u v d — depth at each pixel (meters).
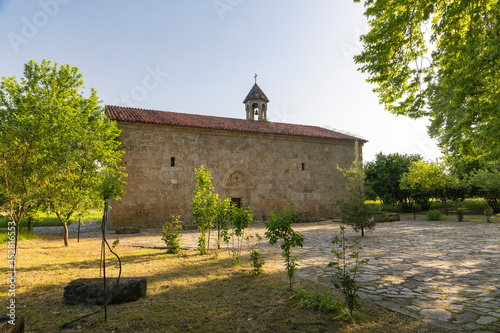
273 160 23.50
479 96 6.39
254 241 12.77
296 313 4.38
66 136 9.31
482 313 4.33
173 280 6.25
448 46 6.88
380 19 7.84
